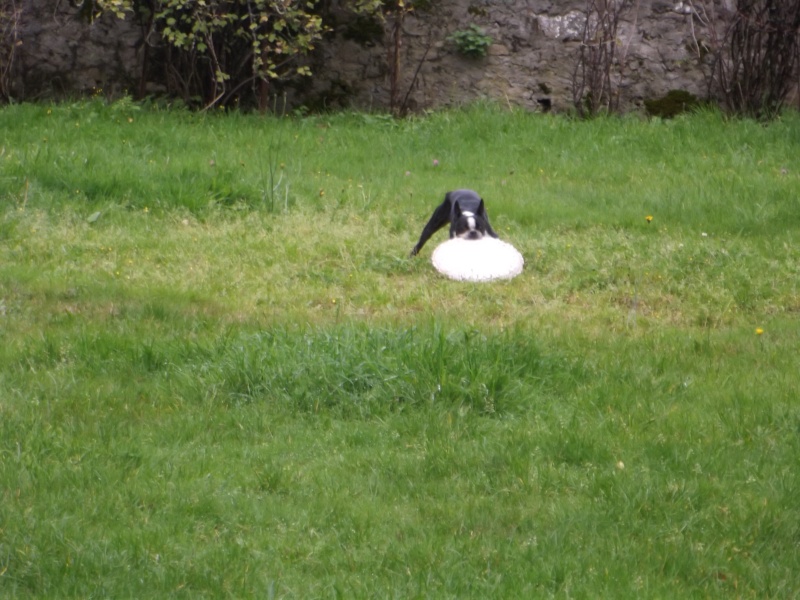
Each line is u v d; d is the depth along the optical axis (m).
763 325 11.54
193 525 6.70
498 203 16.34
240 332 10.16
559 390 9.20
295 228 14.73
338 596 5.73
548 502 7.12
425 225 15.25
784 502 7.09
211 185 16.09
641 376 9.49
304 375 9.02
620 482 7.31
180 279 12.48
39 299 11.49
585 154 19.78
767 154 19.50
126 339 10.02
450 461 7.70
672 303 12.32
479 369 9.01
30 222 14.16
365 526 6.73
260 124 21.22
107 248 13.44
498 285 12.69
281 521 6.80
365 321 10.84
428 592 5.89
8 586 5.88
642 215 15.90
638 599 5.90
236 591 5.91
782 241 14.40
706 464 7.65
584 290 12.72
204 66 22.64
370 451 7.89
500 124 21.22
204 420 8.40
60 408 8.49
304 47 21.62
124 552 6.28
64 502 6.89
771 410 8.61
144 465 7.53
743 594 6.04
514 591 5.94
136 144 18.97
